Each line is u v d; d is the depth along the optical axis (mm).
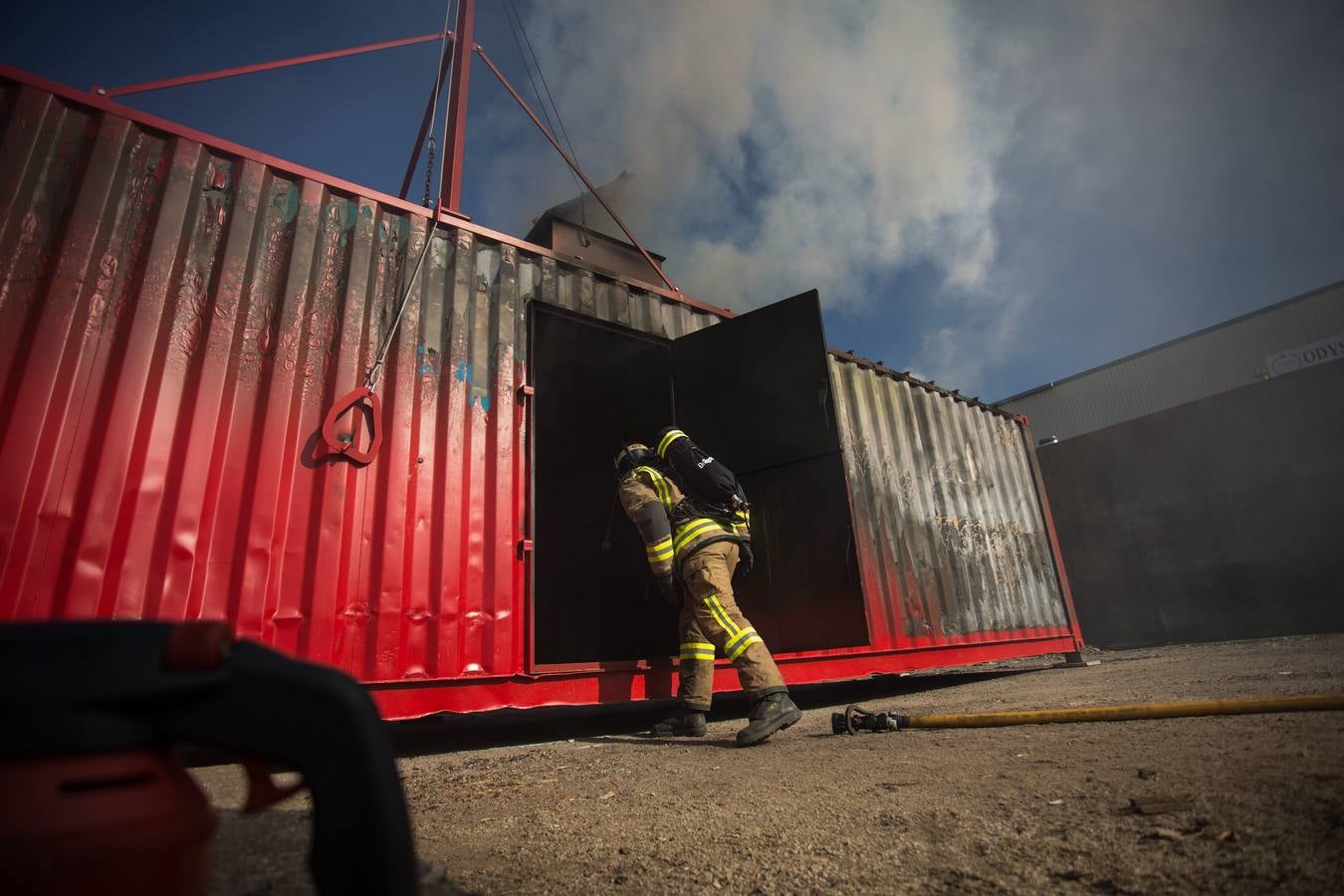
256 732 456
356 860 445
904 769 2102
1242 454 12172
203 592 2793
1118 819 1385
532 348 4156
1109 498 13523
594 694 3836
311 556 3074
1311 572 11297
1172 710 2406
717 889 1237
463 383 3791
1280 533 11648
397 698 3180
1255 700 2281
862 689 7105
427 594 3367
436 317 3795
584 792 2141
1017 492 8266
